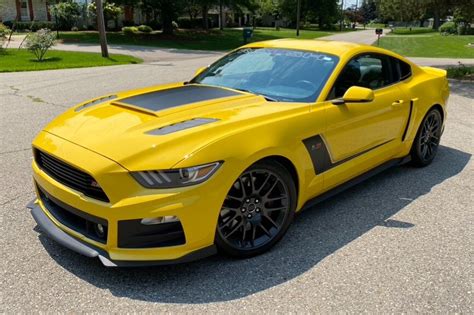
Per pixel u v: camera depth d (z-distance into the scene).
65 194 2.91
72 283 2.89
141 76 13.25
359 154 4.12
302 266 3.17
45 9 43.66
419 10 17.23
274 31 59.06
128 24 43.53
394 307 2.73
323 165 3.67
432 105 5.15
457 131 7.21
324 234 3.66
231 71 4.31
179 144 2.81
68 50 24.52
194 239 2.83
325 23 80.50
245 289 2.88
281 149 3.20
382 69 4.57
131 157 2.72
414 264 3.22
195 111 3.30
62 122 3.40
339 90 3.89
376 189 4.68
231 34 45.69
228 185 2.89
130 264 2.74
